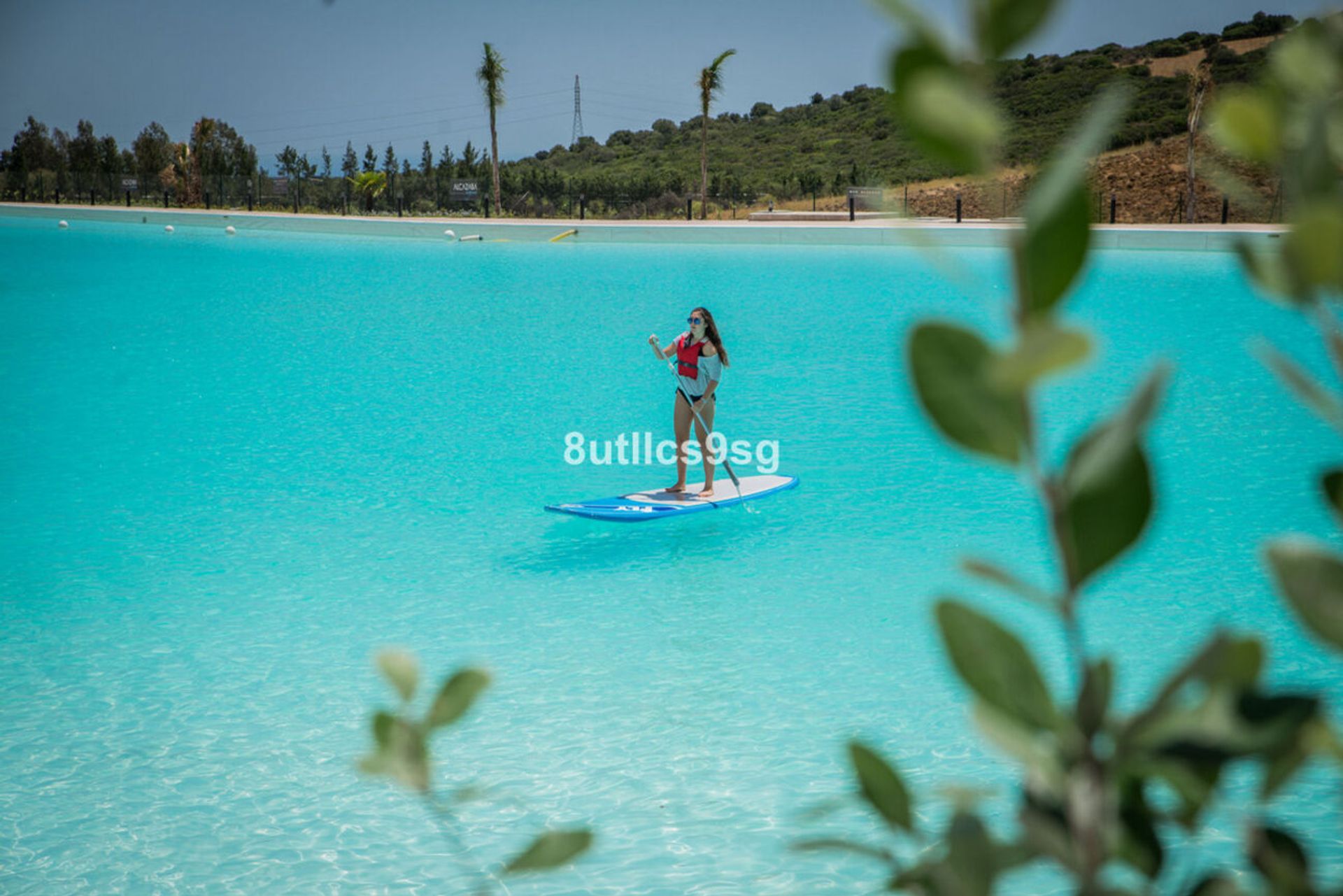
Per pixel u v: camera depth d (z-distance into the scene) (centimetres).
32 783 495
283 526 854
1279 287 46
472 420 1206
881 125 6944
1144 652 588
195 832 457
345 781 491
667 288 2362
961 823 54
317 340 1766
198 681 591
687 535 809
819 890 407
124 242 3788
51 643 641
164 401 1334
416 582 727
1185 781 51
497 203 4872
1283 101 50
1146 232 2720
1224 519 816
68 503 925
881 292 2228
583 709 544
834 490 913
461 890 415
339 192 5347
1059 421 1126
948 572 720
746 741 511
